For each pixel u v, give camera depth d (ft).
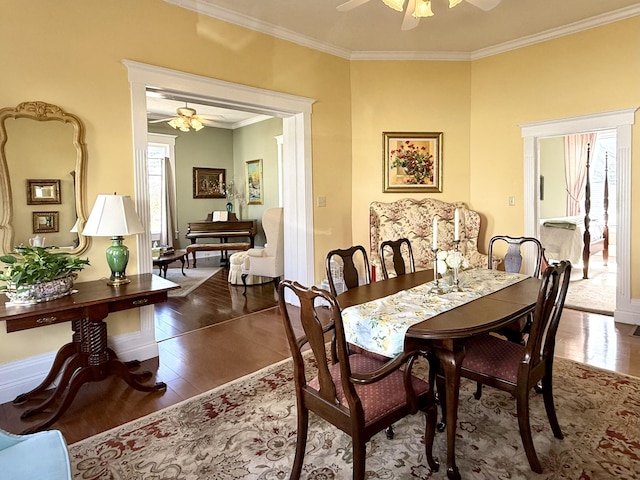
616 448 6.39
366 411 5.19
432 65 16.08
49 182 9.15
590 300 15.03
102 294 8.32
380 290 8.04
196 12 11.51
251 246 27.63
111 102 9.97
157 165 26.84
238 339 11.84
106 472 6.12
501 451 6.42
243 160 29.04
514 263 10.48
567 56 13.82
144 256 10.69
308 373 9.41
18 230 8.80
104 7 9.79
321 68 14.94
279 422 7.43
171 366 10.03
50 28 9.02
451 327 5.66
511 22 13.29
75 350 8.54
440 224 15.39
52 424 7.48
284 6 11.92
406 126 16.17
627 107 12.61
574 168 26.13
